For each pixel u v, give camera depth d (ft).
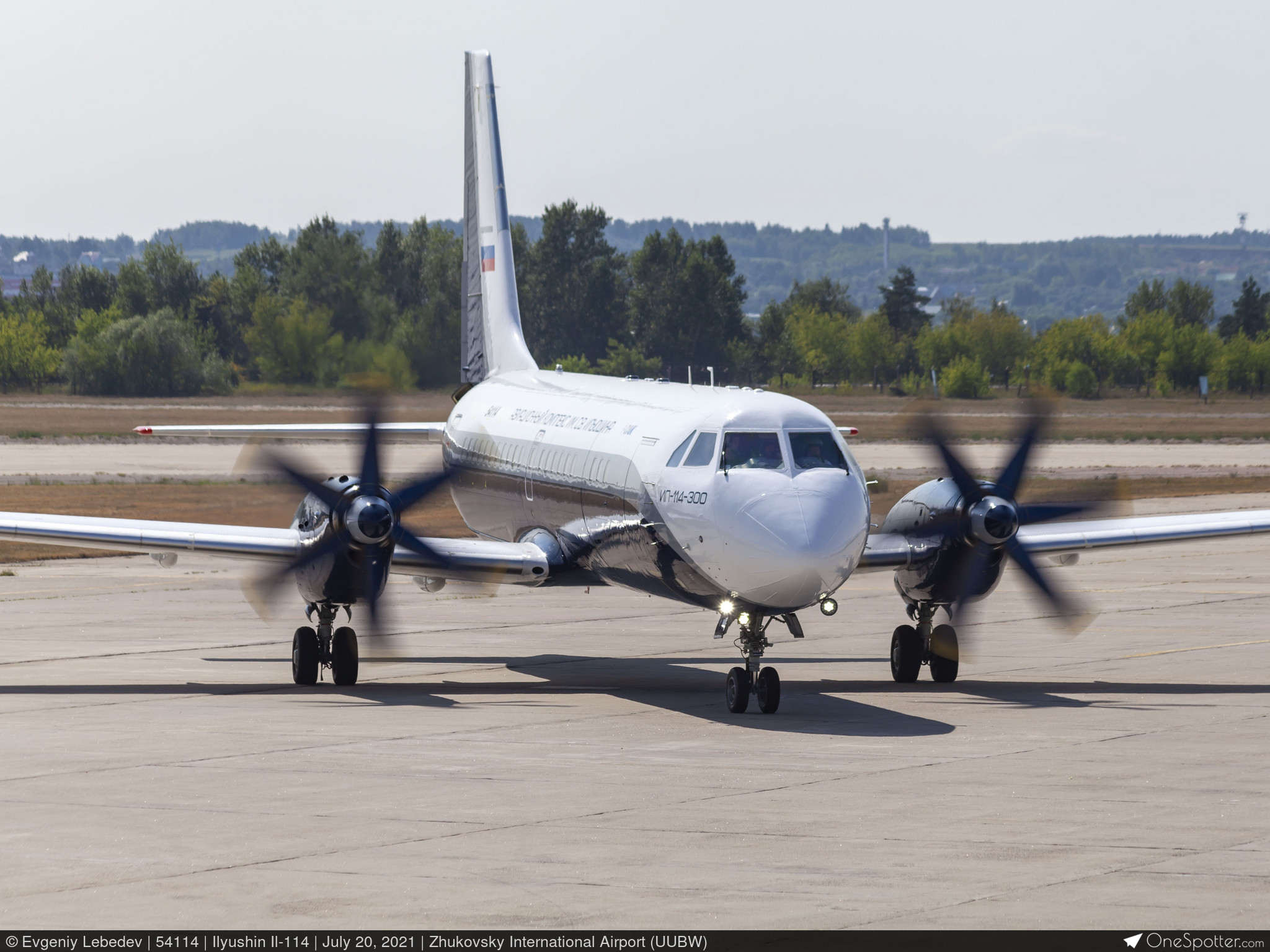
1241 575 323.57
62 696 168.35
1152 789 117.70
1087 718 153.99
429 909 85.35
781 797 114.52
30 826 104.73
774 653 212.64
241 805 111.55
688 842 100.53
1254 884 90.27
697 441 161.68
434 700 166.71
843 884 90.33
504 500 215.31
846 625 243.60
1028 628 237.25
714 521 153.17
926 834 102.89
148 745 136.77
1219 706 161.99
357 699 168.14
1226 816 108.47
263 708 160.35
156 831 103.30
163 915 84.17
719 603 158.92
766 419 159.43
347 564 171.01
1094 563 348.38
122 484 505.25
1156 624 241.55
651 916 84.07
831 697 170.40
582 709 160.35
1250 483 526.98
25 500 440.86
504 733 144.56
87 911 85.05
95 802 112.57
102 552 356.59
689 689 176.86
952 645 181.06
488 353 268.82
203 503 441.27
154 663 198.29
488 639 226.79
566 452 192.13
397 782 120.06
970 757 131.64
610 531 177.06
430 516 435.12
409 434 251.39
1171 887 89.71
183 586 292.20
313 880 91.25
